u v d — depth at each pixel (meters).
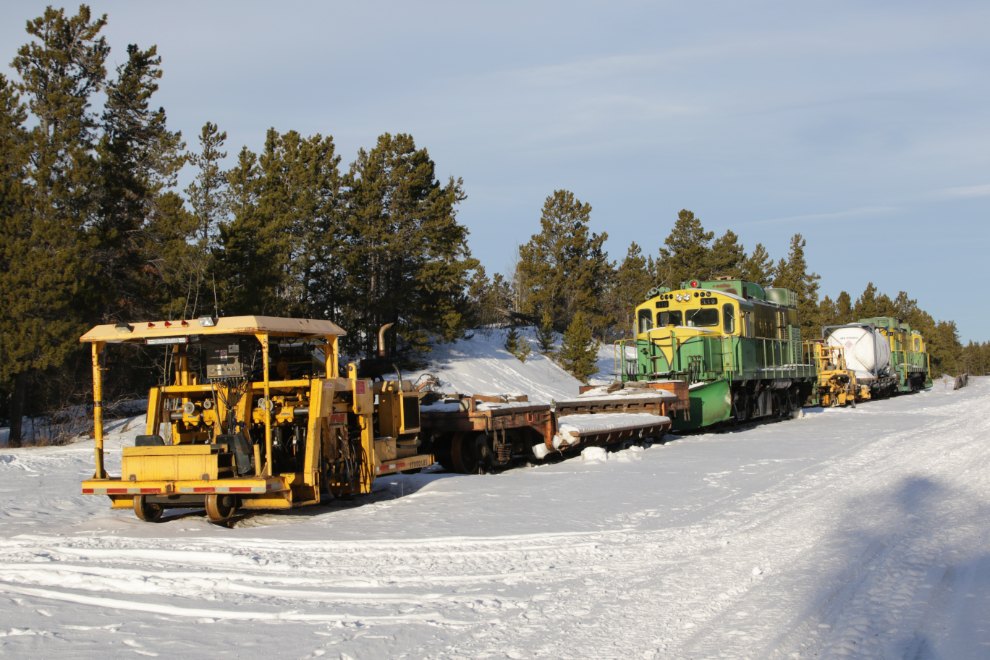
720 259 62.50
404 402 12.65
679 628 5.51
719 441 19.97
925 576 6.79
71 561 7.71
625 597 6.29
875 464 14.33
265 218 29.80
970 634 5.29
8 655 5.06
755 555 7.61
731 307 23.66
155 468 9.84
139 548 8.23
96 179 25.05
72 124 25.05
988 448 16.06
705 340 22.69
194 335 10.20
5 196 23.70
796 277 66.44
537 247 58.56
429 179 39.66
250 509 10.95
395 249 37.03
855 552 7.63
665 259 64.81
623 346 24.67
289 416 10.41
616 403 19.33
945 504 10.19
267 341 9.83
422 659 4.94
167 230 26.73
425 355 41.50
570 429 16.34
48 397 26.64
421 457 12.85
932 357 86.88
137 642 5.31
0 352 22.17
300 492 10.16
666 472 13.88
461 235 39.91
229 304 26.67
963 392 45.09
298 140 36.25
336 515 10.32
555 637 5.34
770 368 26.08
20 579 7.07
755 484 12.22
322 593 6.48
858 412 30.62
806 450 17.09
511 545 8.23
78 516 10.88
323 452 10.38
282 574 7.12
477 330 54.22
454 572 7.14
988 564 7.14
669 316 24.39
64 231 23.72
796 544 8.02
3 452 21.08
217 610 6.03
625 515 9.82
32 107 26.12
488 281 71.25
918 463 14.25
